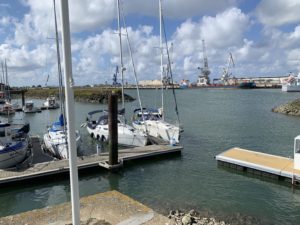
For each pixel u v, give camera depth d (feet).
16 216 29.01
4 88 224.74
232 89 492.13
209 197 45.09
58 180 52.24
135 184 51.11
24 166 53.62
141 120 91.71
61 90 71.46
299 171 49.60
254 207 41.42
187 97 310.65
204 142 85.81
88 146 80.84
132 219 28.19
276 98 272.51
